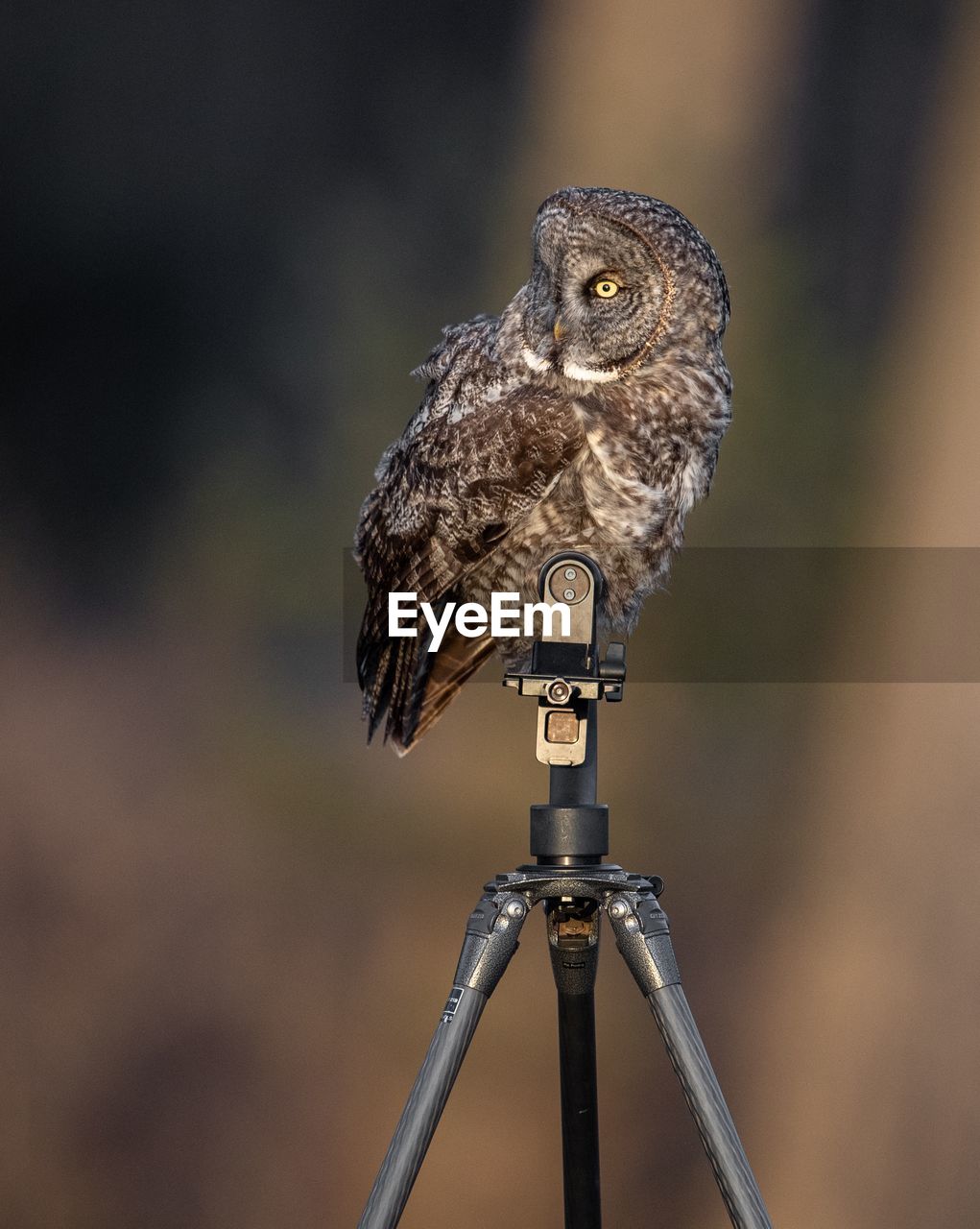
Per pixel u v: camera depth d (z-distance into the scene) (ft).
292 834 38.75
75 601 54.80
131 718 45.55
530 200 58.44
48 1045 30.86
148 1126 28.66
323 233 62.95
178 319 62.95
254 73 66.28
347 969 33.58
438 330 57.93
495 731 39.91
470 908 35.53
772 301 50.37
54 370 62.44
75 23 66.49
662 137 54.60
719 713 40.29
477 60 64.03
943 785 37.76
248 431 57.98
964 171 54.90
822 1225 28.09
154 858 37.96
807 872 36.63
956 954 33.50
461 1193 26.78
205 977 33.24
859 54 55.98
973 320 49.65
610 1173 27.78
